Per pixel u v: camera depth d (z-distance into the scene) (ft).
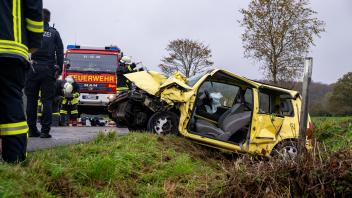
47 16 27.07
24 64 14.97
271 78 67.31
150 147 22.31
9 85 14.83
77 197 15.12
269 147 28.32
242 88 31.86
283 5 65.16
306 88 20.71
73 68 62.59
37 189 13.75
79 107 63.21
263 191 15.53
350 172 15.02
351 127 34.24
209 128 29.12
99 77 62.54
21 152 15.23
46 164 15.85
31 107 27.68
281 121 28.96
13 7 14.65
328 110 97.66
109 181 16.61
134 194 16.88
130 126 31.81
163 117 29.17
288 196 15.26
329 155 15.89
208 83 32.07
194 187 18.04
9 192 12.30
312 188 15.19
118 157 18.51
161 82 31.32
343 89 97.19
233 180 16.33
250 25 67.00
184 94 28.53
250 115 29.30
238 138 30.17
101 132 23.44
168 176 19.08
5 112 14.94
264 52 66.49
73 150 19.53
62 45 27.50
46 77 27.12
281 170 15.94
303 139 17.39
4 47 14.29
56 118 43.83
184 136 27.99
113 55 63.93
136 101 30.40
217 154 28.14
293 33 65.77
